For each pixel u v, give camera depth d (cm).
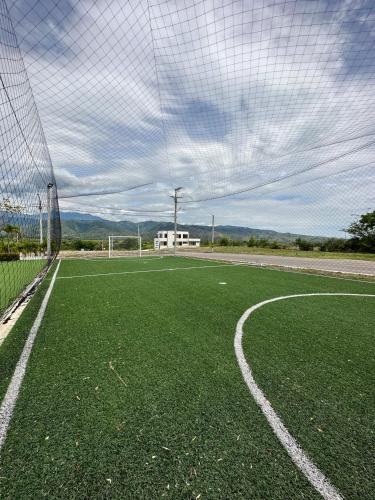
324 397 208
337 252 2158
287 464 144
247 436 164
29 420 179
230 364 262
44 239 1012
